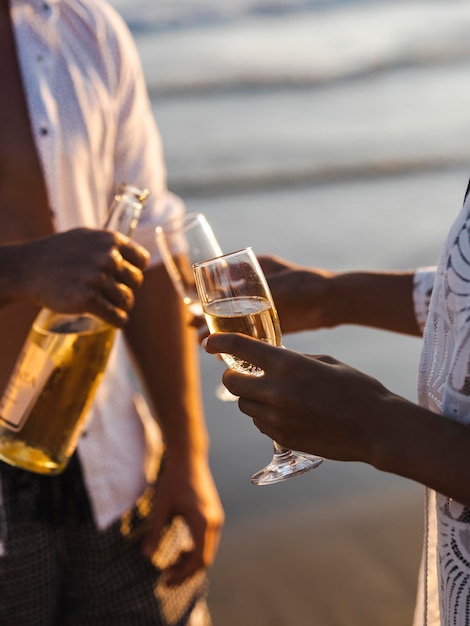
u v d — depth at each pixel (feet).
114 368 7.24
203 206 31.73
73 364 5.74
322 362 3.80
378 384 3.76
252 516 13.20
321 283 5.78
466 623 3.90
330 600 11.07
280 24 60.90
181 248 6.18
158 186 7.61
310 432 3.73
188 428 7.55
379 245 26.55
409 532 12.63
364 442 3.65
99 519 7.00
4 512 6.64
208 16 59.57
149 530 7.20
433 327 4.00
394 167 36.04
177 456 7.47
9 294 5.57
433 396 4.00
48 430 5.78
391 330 5.75
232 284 4.37
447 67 52.80
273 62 53.31
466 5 64.90
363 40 57.47
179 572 7.37
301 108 46.62
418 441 3.59
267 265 6.04
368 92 49.24
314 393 3.67
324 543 12.44
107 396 7.14
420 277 5.60
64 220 6.75
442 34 58.13
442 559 3.98
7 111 6.68
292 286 5.82
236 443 15.29
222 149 39.60
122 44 7.24
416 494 13.76
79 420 5.93
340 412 3.65
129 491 7.22
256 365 3.77
